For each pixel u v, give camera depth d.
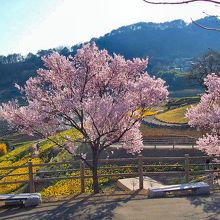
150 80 18.06
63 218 13.39
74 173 32.19
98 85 18.78
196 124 21.50
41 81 18.59
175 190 15.48
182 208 13.94
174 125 54.03
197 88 126.75
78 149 38.66
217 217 12.83
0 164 45.31
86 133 17.95
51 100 17.75
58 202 15.38
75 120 19.09
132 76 18.91
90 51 18.23
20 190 30.17
